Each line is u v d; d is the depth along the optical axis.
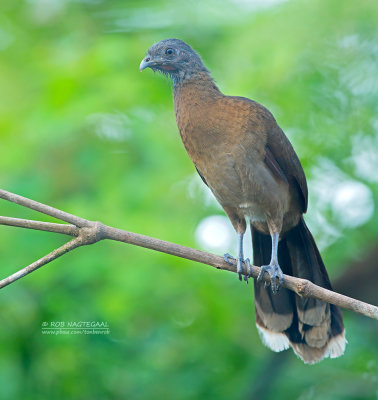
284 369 12.88
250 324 12.78
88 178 12.28
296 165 9.60
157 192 12.01
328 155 13.62
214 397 12.31
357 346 12.77
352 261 13.17
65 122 11.87
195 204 13.03
